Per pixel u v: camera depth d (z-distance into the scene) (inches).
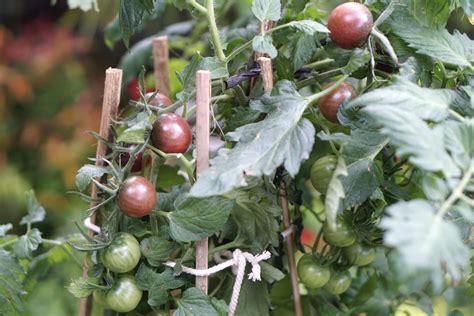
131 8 36.4
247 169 30.9
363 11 33.9
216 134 38.5
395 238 26.4
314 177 34.2
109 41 47.4
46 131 93.2
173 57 55.3
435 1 34.9
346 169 32.0
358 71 35.7
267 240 36.4
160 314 35.6
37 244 38.3
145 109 34.3
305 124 32.4
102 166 35.2
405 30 34.9
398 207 27.2
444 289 40.9
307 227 49.6
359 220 36.2
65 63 96.1
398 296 41.1
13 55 95.5
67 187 89.0
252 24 42.1
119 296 34.5
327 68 37.3
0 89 92.4
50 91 95.0
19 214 86.4
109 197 34.4
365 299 41.3
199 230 34.0
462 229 32.8
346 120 33.9
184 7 37.3
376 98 30.7
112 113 35.2
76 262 41.0
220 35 36.5
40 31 98.2
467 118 31.1
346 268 37.7
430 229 26.8
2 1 106.3
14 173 88.0
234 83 35.8
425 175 29.7
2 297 38.0
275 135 32.0
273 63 37.3
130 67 48.8
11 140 92.8
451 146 29.8
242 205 36.1
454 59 34.3
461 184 28.6
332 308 40.4
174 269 34.5
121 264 34.1
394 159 38.1
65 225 79.4
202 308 34.2
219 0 44.4
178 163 41.0
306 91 42.3
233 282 37.3
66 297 47.8
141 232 35.5
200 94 33.4
